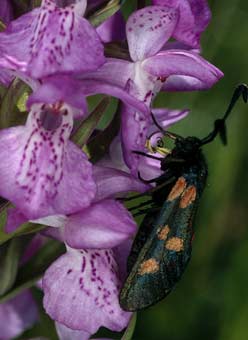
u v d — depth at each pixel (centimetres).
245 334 21
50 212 14
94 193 14
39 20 14
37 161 14
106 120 21
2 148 14
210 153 22
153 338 21
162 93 21
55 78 14
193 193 15
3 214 15
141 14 15
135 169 15
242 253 22
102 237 15
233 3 22
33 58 14
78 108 14
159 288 15
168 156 15
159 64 15
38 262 16
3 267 16
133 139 15
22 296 19
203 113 22
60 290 15
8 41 14
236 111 22
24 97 15
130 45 15
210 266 22
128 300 15
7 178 14
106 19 15
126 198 15
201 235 22
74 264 15
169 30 15
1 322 19
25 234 16
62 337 16
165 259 15
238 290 21
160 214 15
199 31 15
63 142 14
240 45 22
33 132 14
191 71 15
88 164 14
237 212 22
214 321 21
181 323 21
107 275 15
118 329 15
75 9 14
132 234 15
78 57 14
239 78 22
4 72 15
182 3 15
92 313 15
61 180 14
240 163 22
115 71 15
